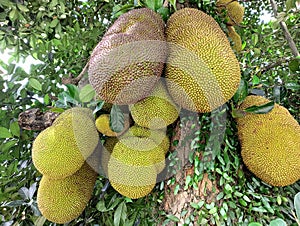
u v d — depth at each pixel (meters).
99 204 1.12
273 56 1.55
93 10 1.95
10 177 1.28
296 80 1.31
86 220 1.22
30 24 1.86
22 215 1.26
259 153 1.02
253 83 1.18
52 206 1.12
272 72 1.50
